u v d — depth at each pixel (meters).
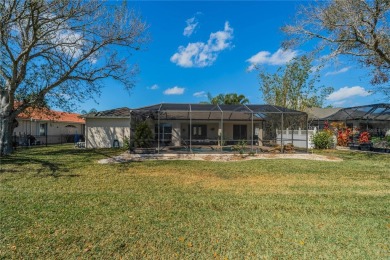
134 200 6.31
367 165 12.44
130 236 4.15
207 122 25.67
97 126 23.23
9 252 3.58
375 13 12.91
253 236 4.20
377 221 4.96
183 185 8.13
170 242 3.95
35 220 4.82
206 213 5.36
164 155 16.22
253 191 7.38
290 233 4.34
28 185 7.91
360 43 14.60
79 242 3.92
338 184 8.38
